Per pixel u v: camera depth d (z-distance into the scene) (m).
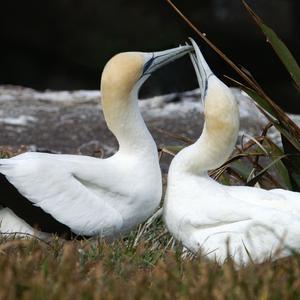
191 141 14.61
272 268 9.89
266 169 12.92
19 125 21.53
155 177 11.67
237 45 36.38
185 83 30.00
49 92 25.42
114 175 11.45
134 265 10.24
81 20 37.03
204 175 11.45
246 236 10.83
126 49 36.78
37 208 11.16
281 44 13.12
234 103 11.36
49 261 9.73
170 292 8.95
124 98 11.66
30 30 37.25
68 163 11.34
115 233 11.48
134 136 11.65
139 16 36.75
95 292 8.76
